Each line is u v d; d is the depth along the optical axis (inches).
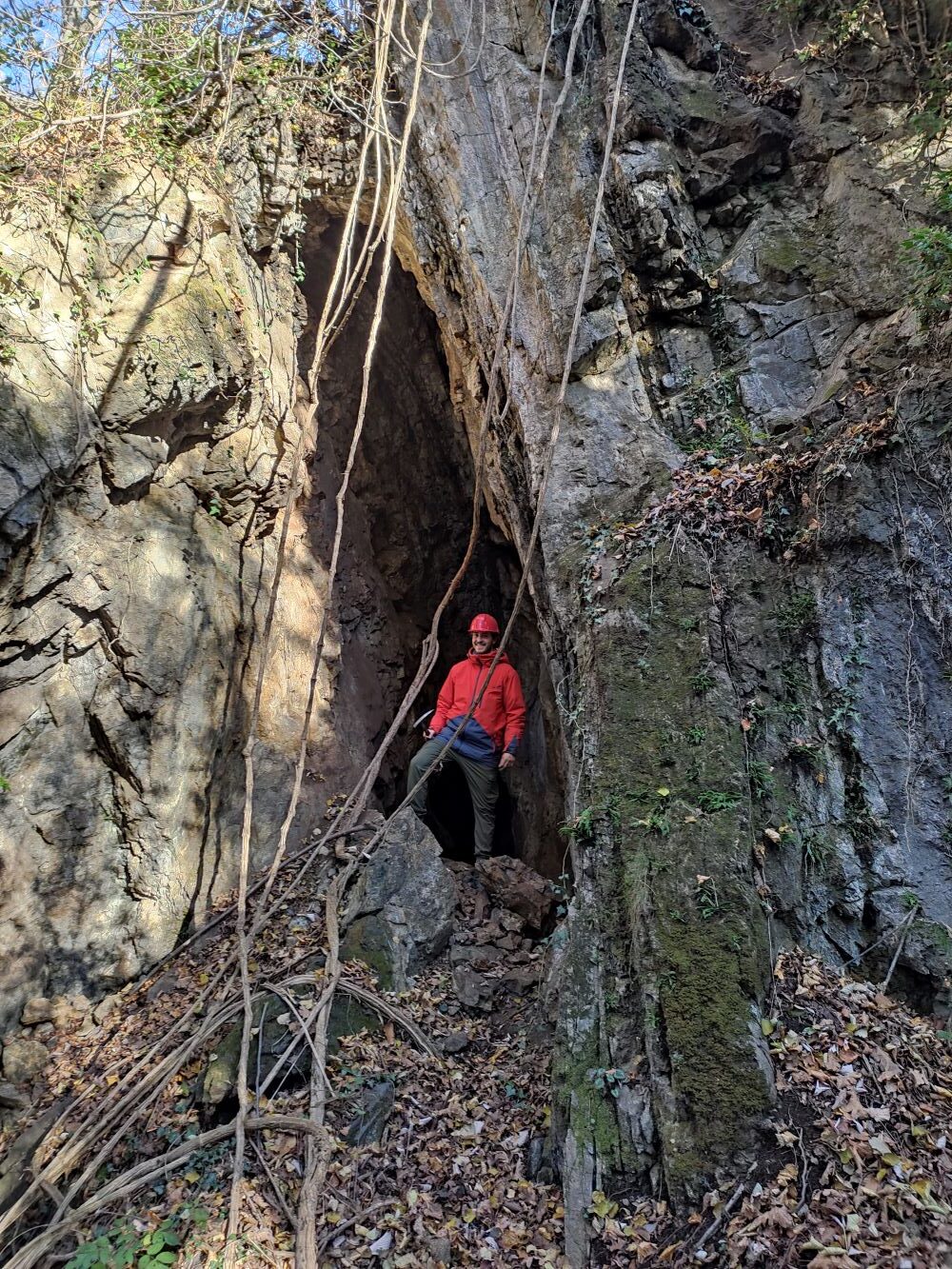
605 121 261.1
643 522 212.2
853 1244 112.3
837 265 237.0
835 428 199.9
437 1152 154.0
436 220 288.5
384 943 201.5
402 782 325.1
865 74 257.4
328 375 328.8
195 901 221.8
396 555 363.6
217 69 261.0
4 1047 184.7
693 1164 128.7
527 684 351.9
